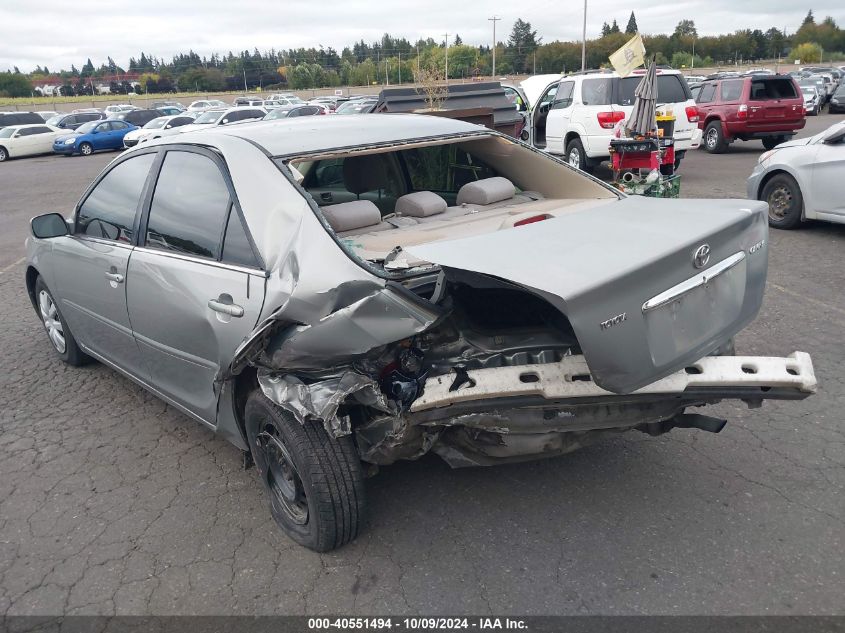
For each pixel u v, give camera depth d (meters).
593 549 2.98
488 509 3.29
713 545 2.96
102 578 2.96
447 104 12.31
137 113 35.00
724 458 3.62
